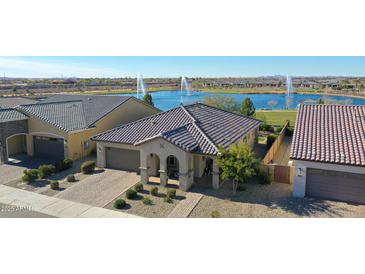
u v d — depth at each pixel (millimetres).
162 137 23188
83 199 21859
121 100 39000
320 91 135875
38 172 26094
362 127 23891
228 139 26281
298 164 21672
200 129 26203
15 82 153375
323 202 21125
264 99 106938
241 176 21406
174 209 20188
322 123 25094
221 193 22641
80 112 36656
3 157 30578
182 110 31125
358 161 20391
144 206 20656
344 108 26828
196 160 25594
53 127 31203
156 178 25656
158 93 130125
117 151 28281
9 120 30812
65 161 28406
